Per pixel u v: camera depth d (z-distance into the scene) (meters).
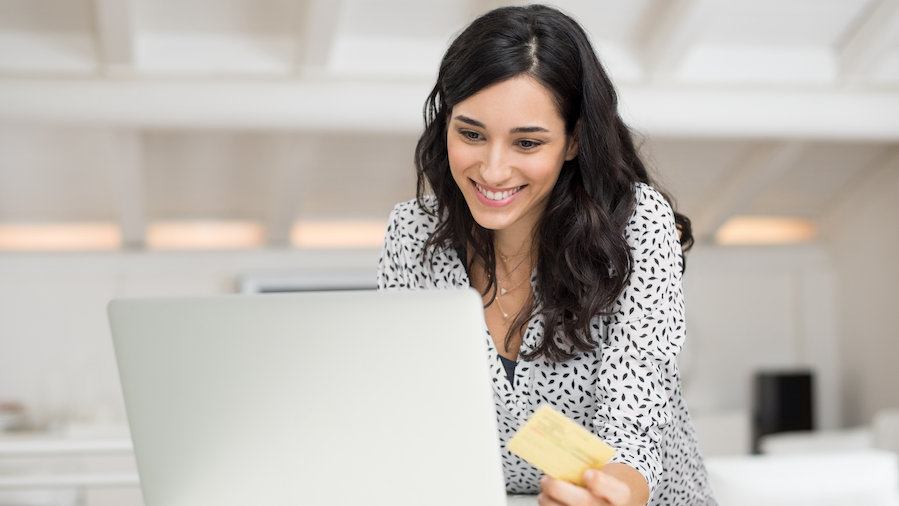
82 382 5.62
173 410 1.04
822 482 2.78
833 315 6.58
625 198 1.27
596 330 1.30
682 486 1.37
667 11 4.19
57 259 5.61
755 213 6.46
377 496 1.00
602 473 0.97
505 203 1.19
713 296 6.53
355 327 0.98
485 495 0.99
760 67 4.58
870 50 4.50
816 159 5.87
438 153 1.33
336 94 4.24
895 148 5.82
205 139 4.85
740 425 5.97
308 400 1.00
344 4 4.02
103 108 4.06
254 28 4.12
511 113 1.13
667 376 1.28
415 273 1.41
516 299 1.36
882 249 6.02
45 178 5.12
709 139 5.30
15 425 5.23
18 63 3.95
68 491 4.84
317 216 5.86
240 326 1.01
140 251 5.71
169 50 4.07
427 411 0.98
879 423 4.65
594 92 1.19
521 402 1.30
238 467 1.04
